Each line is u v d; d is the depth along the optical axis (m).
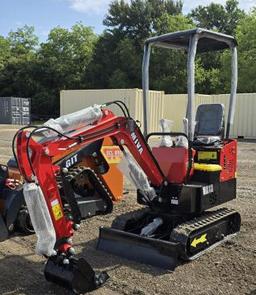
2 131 27.06
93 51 50.25
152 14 48.53
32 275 4.82
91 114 4.51
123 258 5.28
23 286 4.53
